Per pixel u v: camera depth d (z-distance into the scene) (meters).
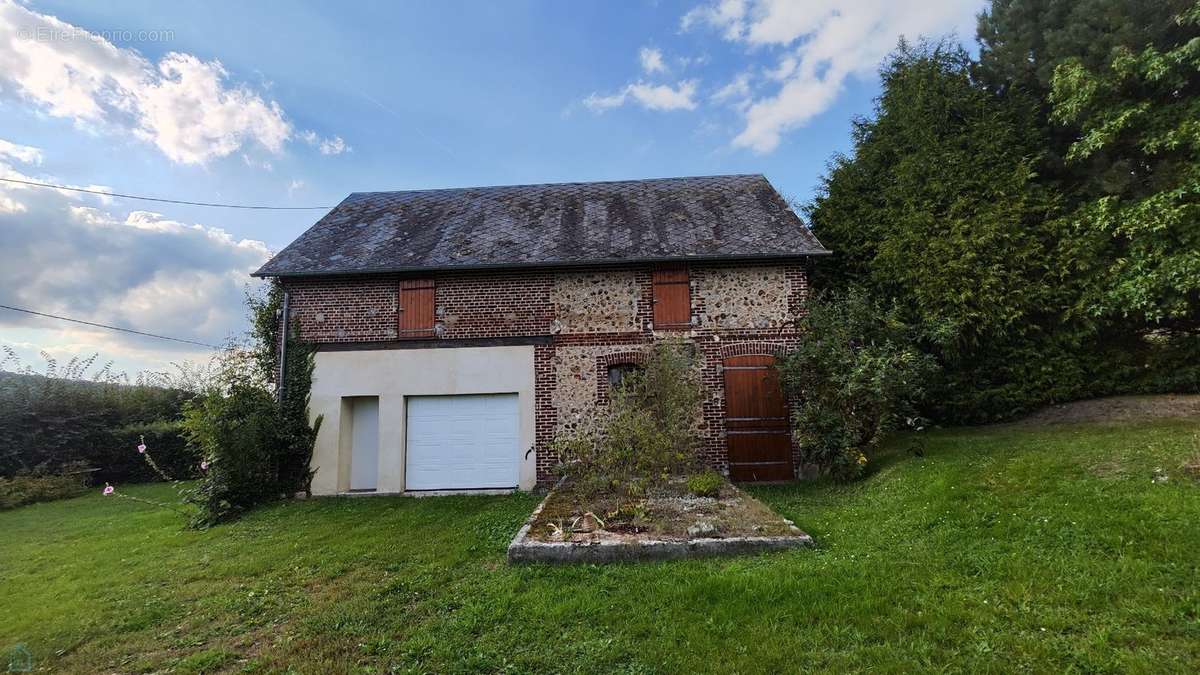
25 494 12.27
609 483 8.10
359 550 6.58
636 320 11.15
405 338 11.20
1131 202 10.18
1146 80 9.52
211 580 5.84
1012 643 3.37
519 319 11.22
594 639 3.81
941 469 7.61
